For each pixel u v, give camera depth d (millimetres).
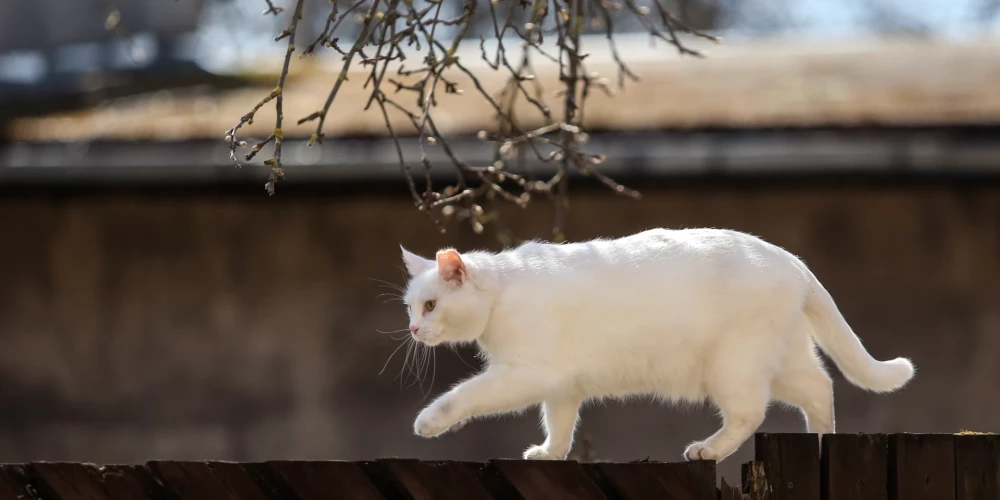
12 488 3500
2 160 9336
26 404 9531
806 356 4762
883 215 9078
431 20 4477
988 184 8906
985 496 3750
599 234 9117
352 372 9305
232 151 4113
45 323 9594
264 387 9375
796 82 10688
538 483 3639
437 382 9234
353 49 4262
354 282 9367
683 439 8984
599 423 9047
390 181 9055
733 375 4387
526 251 4766
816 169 8758
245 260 9477
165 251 9555
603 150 8914
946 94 9719
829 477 3744
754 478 3727
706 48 13969
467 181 9039
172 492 3553
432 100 4816
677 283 4430
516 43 13930
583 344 4461
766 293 4422
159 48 13445
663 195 9109
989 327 8953
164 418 9430
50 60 13188
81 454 9453
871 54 12430
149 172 9164
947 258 9016
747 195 9125
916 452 3762
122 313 9547
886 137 8883
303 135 9211
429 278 4719
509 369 4441
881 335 9016
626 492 3668
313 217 9438
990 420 8867
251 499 3561
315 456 9250
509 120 4941
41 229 9664
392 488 3621
